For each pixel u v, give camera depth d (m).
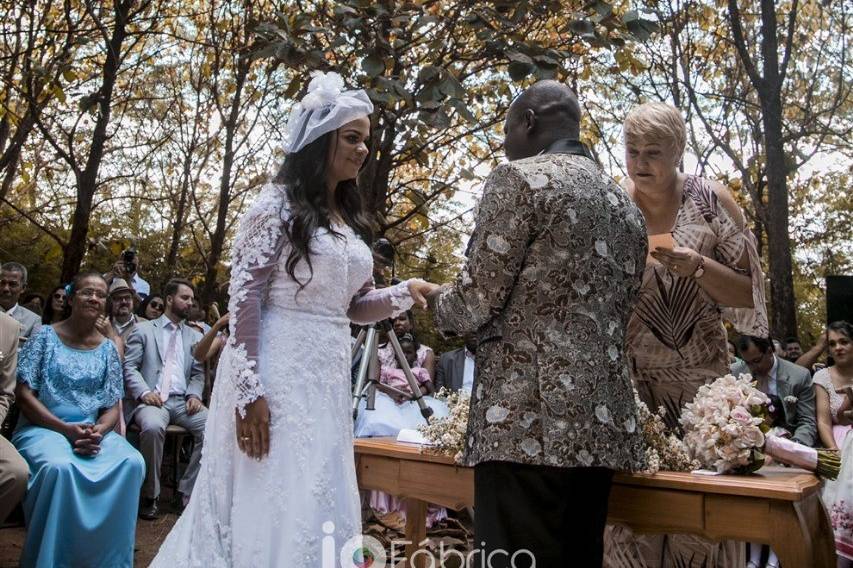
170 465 7.87
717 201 3.02
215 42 10.75
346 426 2.72
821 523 2.60
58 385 4.54
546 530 2.21
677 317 3.03
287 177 2.71
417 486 3.11
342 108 2.67
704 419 2.75
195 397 6.34
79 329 4.71
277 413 2.56
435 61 6.80
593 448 2.23
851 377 5.71
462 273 2.40
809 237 18.77
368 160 6.92
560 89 2.62
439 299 2.50
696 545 3.05
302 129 2.68
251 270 2.59
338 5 5.79
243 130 13.52
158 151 15.30
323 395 2.64
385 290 2.95
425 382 6.08
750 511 2.43
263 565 2.47
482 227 2.35
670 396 3.12
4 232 15.87
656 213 3.10
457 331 2.47
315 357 2.63
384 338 5.98
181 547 2.58
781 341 9.24
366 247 2.85
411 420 5.24
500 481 2.26
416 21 5.90
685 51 11.55
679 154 2.93
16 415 5.14
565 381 2.24
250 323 2.56
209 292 12.04
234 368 2.54
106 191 15.93
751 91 11.98
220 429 2.64
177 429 6.21
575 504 2.26
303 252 2.60
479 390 2.37
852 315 6.90
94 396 4.65
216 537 2.54
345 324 2.77
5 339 4.25
